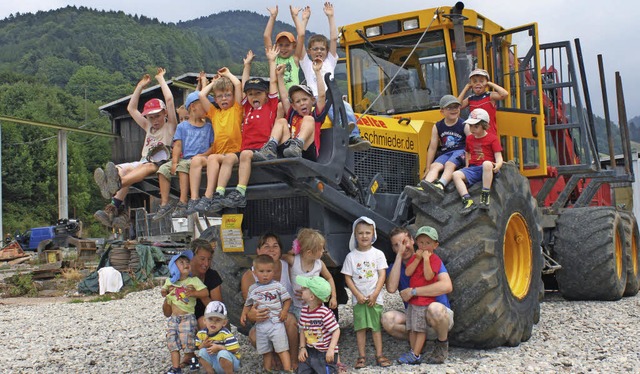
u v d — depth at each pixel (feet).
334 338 16.19
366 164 19.39
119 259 44.78
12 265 71.15
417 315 16.98
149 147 18.69
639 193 63.87
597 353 17.66
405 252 17.67
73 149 201.36
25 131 196.95
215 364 16.39
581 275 27.30
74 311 34.63
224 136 17.07
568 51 28.63
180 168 16.98
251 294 16.70
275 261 17.16
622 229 29.25
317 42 19.77
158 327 27.32
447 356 17.34
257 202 18.35
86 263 61.16
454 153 19.02
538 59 23.36
